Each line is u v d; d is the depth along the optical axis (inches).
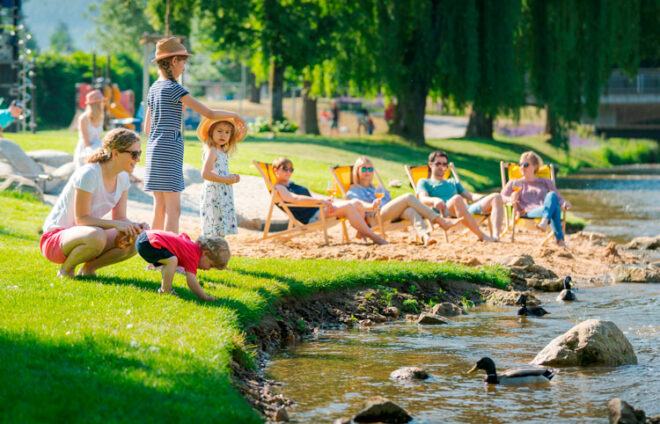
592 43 2368.4
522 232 871.1
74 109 3336.6
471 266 645.9
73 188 429.7
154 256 405.1
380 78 2197.3
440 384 350.0
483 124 2883.9
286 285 480.1
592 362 386.9
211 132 529.0
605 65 2479.1
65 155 1100.5
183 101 484.7
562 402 323.9
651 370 375.9
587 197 1660.9
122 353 298.8
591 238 903.1
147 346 311.6
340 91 2613.2
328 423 294.0
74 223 435.8
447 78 2209.6
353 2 2265.0
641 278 663.1
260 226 883.4
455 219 768.9
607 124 3969.0
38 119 3176.7
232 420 257.6
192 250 404.8
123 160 428.5
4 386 254.8
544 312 524.1
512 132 3486.7
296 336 442.6
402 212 728.3
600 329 392.2
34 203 840.9
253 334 402.9
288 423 292.4
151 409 249.8
